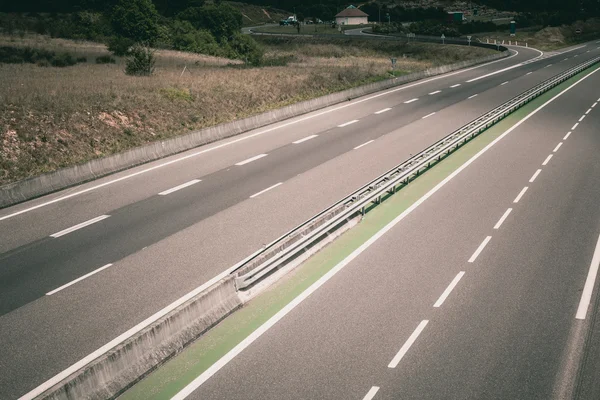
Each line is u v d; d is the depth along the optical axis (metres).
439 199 24.50
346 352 13.49
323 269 18.12
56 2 136.75
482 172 28.36
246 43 91.38
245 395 11.98
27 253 19.78
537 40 124.00
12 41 76.44
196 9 123.06
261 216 22.73
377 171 28.64
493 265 18.02
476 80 62.25
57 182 27.27
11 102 37.59
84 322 15.13
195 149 34.72
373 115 43.94
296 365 13.01
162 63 68.75
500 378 12.41
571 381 12.27
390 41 118.94
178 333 13.72
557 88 55.53
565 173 27.73
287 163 30.72
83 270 18.28
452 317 14.99
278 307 15.75
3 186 25.08
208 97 48.50
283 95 53.56
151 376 12.60
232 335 14.31
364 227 21.64
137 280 17.48
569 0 191.25
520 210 22.83
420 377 12.50
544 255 18.64
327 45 123.25
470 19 186.62
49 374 12.94
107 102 41.44
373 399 11.80
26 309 15.89
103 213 23.72
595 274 17.22
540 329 14.34
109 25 93.56
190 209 23.84
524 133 36.81
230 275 15.74
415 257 18.77
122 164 30.64
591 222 21.36
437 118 42.03
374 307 15.61
